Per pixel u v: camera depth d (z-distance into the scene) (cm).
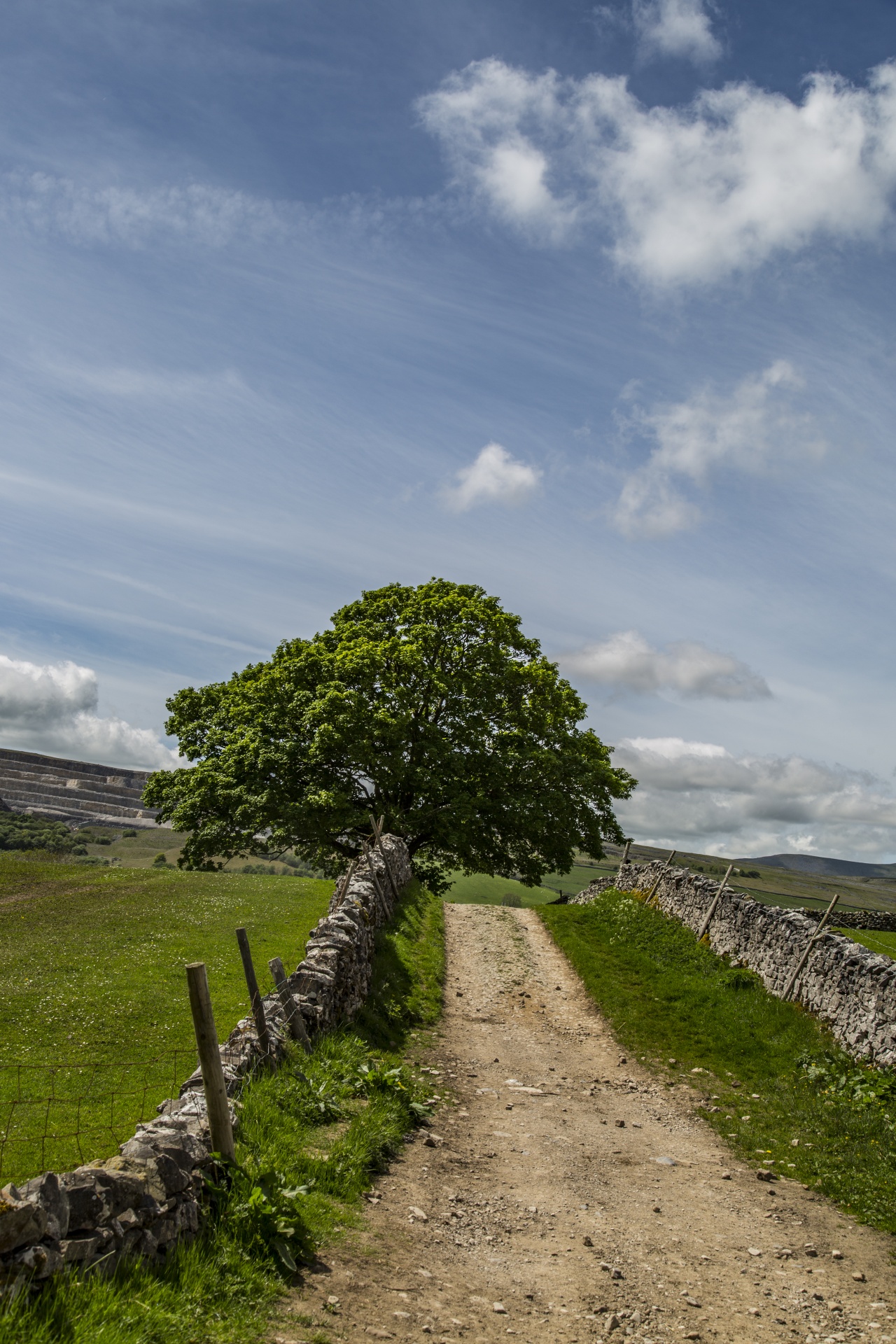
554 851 3672
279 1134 848
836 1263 861
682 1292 761
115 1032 1248
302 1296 612
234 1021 1341
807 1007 1762
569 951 2384
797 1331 709
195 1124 725
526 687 3697
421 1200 865
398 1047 1437
